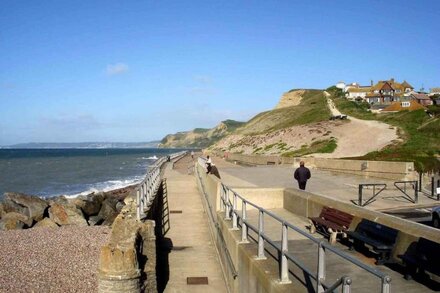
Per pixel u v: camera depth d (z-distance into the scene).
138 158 147.38
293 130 88.50
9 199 28.16
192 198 24.03
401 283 7.44
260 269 7.58
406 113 77.88
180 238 16.86
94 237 20.47
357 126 75.62
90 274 14.58
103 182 60.16
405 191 21.33
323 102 127.25
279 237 11.18
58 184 58.62
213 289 12.02
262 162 47.97
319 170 35.44
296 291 6.36
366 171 29.14
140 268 10.59
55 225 25.41
